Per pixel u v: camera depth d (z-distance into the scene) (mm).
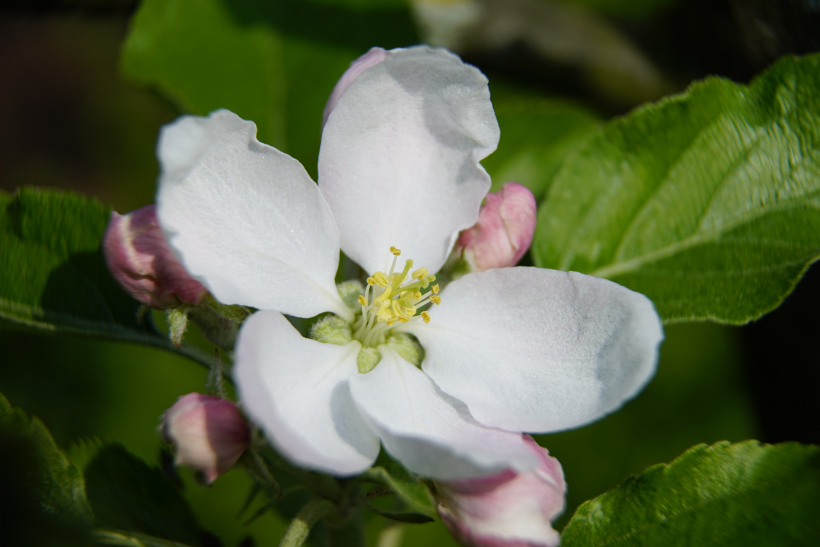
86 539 176
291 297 173
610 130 196
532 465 160
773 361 201
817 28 199
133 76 213
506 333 176
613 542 176
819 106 190
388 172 179
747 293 189
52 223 190
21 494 174
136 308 191
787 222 190
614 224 197
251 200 171
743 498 173
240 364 156
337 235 176
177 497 190
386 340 180
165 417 165
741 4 207
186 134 160
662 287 194
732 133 193
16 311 189
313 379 172
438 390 175
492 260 179
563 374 171
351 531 179
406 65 173
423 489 164
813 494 172
